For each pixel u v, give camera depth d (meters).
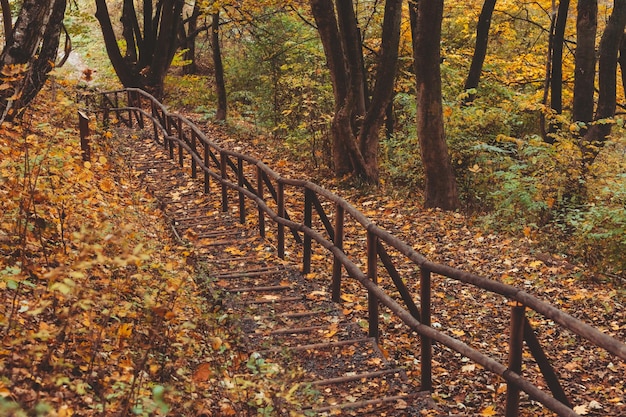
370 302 7.05
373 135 16.22
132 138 18.25
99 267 6.13
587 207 13.09
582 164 13.91
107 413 4.11
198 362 5.52
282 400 5.08
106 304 5.35
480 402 6.34
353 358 6.56
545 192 13.35
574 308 9.09
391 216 13.46
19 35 9.32
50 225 6.62
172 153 16.12
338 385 6.02
